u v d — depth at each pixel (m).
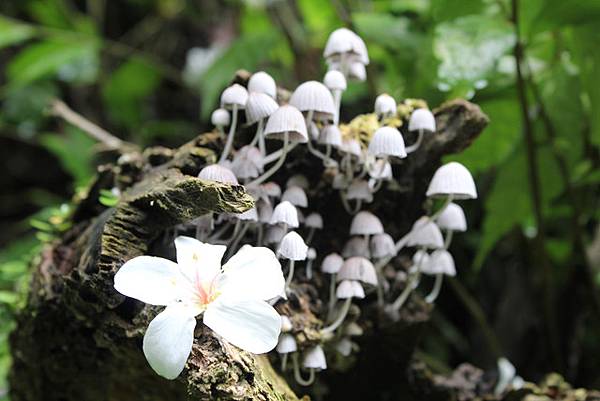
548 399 0.40
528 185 0.47
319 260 0.38
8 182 0.94
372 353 0.40
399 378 0.41
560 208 0.51
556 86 0.48
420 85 0.45
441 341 0.59
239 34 0.79
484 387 0.42
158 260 0.33
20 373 0.41
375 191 0.38
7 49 0.92
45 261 0.39
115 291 0.35
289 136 0.36
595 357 0.53
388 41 0.50
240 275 0.33
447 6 0.46
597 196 0.54
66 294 0.36
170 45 0.95
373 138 0.36
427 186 0.39
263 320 0.33
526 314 0.56
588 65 0.46
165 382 0.38
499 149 0.45
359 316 0.38
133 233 0.35
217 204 0.34
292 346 0.35
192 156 0.37
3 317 0.43
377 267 0.38
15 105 0.85
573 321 0.54
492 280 0.59
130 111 0.85
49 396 0.41
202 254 0.34
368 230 0.37
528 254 0.54
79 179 0.73
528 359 0.55
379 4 0.59
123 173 0.39
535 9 0.44
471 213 0.57
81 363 0.39
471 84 0.41
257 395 0.33
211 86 0.55
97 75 0.89
